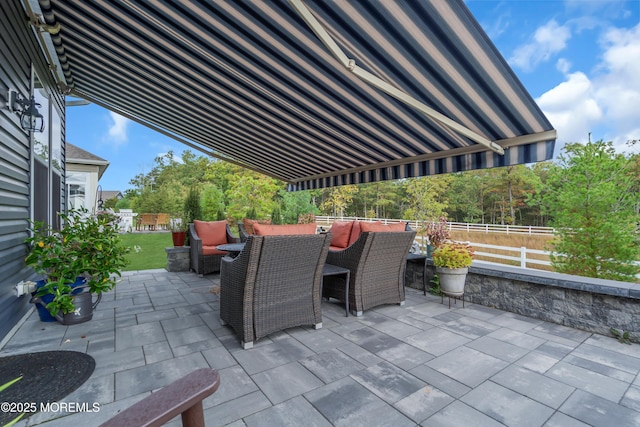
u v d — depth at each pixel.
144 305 3.99
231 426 1.76
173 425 1.77
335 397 2.05
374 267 3.81
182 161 36.22
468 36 2.41
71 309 3.16
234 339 2.95
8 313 2.96
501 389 2.16
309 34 2.82
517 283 3.81
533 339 3.01
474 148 4.19
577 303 3.31
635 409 1.95
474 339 3.01
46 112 4.46
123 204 24.70
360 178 6.31
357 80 3.39
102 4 3.13
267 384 2.19
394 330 3.23
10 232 3.02
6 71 2.93
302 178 7.98
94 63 4.45
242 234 7.04
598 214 6.49
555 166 7.28
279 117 4.77
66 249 3.31
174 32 3.29
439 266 4.04
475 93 3.05
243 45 3.21
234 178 15.13
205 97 4.66
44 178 4.34
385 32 2.50
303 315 3.15
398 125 4.17
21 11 3.39
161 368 2.39
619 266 6.11
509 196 27.30
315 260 3.15
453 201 29.67
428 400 2.03
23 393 2.04
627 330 2.98
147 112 5.89
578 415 1.89
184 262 6.34
